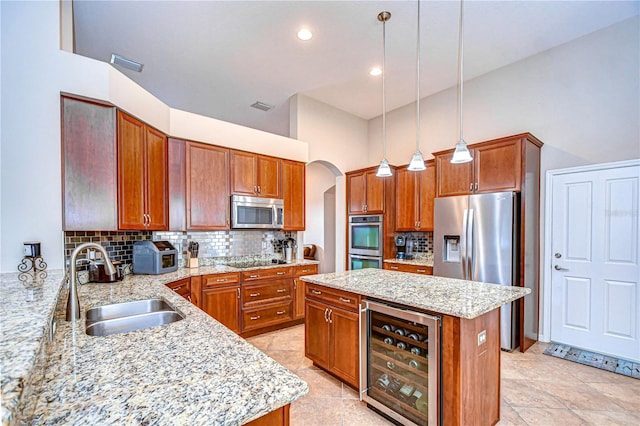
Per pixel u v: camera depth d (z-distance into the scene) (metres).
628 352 2.82
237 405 0.75
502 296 1.90
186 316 1.54
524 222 3.09
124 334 1.26
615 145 2.95
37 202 2.03
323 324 2.53
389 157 5.14
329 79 3.97
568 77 3.23
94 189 2.25
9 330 0.81
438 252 3.66
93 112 2.25
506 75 3.70
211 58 3.43
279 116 5.27
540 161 3.41
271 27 2.90
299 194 4.34
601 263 2.99
